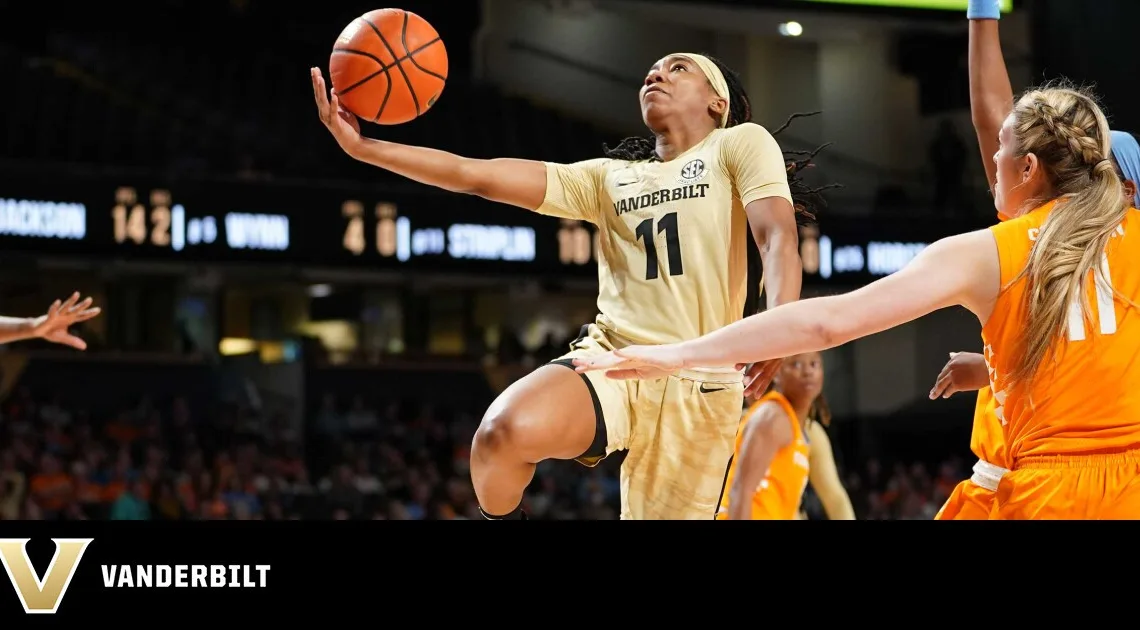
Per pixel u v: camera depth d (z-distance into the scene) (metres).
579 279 13.55
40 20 16.91
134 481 11.95
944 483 14.73
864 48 16.69
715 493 3.17
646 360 2.14
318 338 16.27
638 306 3.08
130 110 16.52
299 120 17.12
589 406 2.92
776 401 4.59
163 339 16.55
